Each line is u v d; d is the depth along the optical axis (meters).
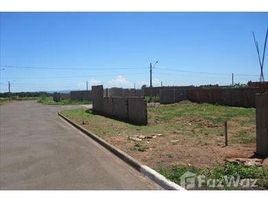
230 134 16.34
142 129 19.69
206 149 12.73
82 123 25.19
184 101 41.62
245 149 12.45
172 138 15.73
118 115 28.42
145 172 10.04
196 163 10.58
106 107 32.62
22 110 48.44
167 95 44.31
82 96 76.19
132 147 13.89
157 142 14.84
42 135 19.86
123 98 26.75
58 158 12.74
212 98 36.72
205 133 16.81
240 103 31.95
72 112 38.31
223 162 10.48
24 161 12.23
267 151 10.89
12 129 23.23
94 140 17.58
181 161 10.95
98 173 10.33
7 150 14.60
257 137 11.39
